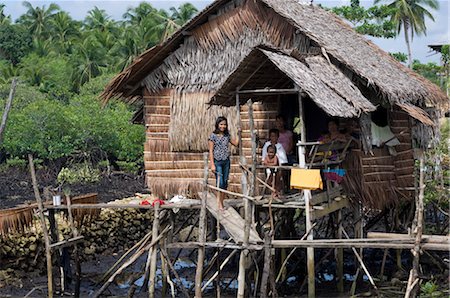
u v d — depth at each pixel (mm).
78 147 28312
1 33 59969
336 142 11602
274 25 14109
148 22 50281
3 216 12453
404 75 15719
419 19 40125
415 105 14875
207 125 14727
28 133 27766
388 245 9672
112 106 30203
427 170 17438
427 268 14164
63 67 50969
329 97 11023
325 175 11836
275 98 13977
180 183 15062
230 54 14578
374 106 12148
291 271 13344
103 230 16703
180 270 15336
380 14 31125
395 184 13977
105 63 50969
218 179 12055
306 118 14258
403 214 15641
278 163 12195
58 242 12484
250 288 11773
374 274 14430
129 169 28391
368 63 14367
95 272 15039
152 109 15336
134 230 17781
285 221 13766
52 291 12336
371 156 12984
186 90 15000
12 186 24953
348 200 12742
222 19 14617
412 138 15094
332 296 12508
